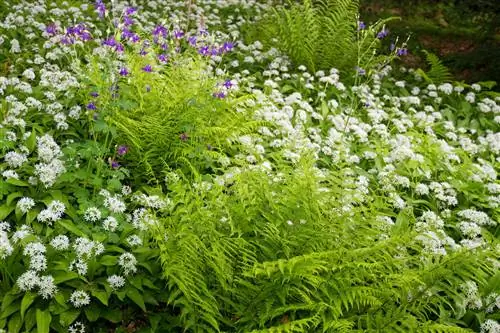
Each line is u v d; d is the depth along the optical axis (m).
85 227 1.81
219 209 1.77
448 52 4.50
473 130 3.23
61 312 1.62
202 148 2.23
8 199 1.88
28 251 1.62
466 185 2.57
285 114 2.74
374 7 5.13
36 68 2.80
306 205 1.74
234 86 2.76
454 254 1.74
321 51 3.64
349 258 1.67
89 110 2.24
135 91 2.45
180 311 1.77
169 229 1.74
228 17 4.45
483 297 1.97
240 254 1.73
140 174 2.22
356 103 3.28
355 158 2.57
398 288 1.77
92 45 3.11
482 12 4.46
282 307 1.58
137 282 1.71
